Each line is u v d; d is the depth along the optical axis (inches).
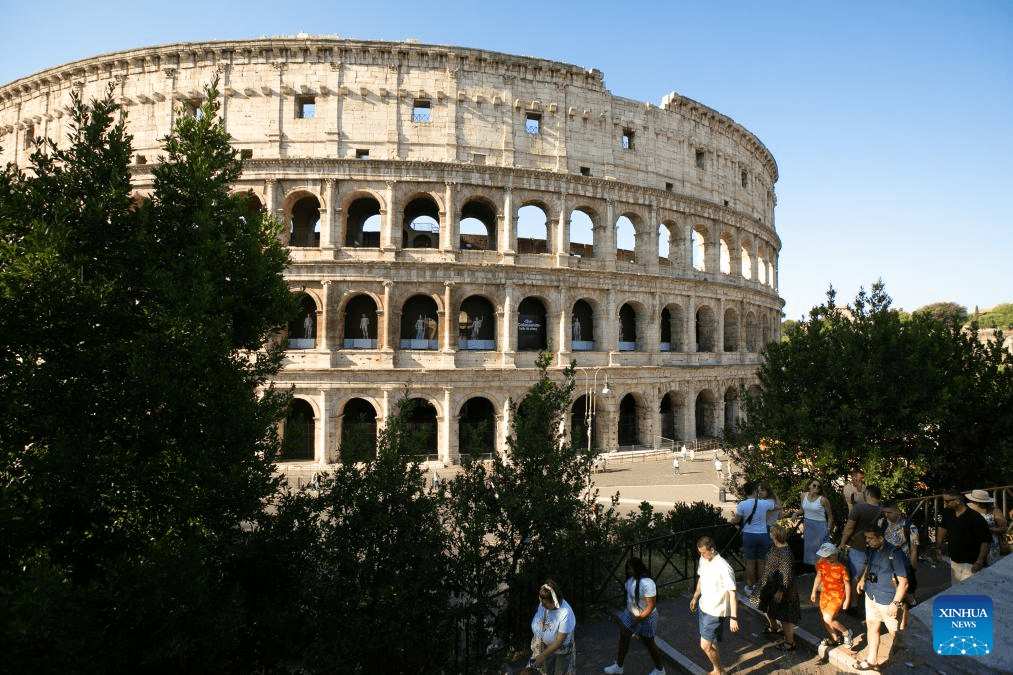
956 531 649.6
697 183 2696.9
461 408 2351.1
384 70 2180.1
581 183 2333.9
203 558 596.4
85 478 572.4
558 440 808.9
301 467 2026.3
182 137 770.8
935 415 976.3
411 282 2130.9
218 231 748.6
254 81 2145.7
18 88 2331.4
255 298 791.1
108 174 709.9
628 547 776.3
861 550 627.5
